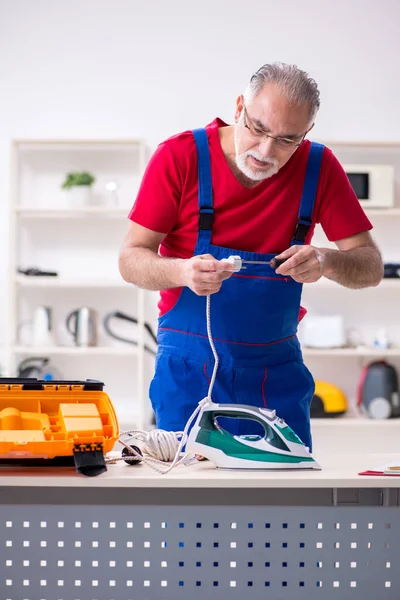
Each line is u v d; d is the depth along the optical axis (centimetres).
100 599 142
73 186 450
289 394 185
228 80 472
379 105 474
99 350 442
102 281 447
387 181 448
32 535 141
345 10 472
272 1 471
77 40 471
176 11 471
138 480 139
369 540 143
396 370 465
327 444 463
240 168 171
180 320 185
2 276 471
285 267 163
